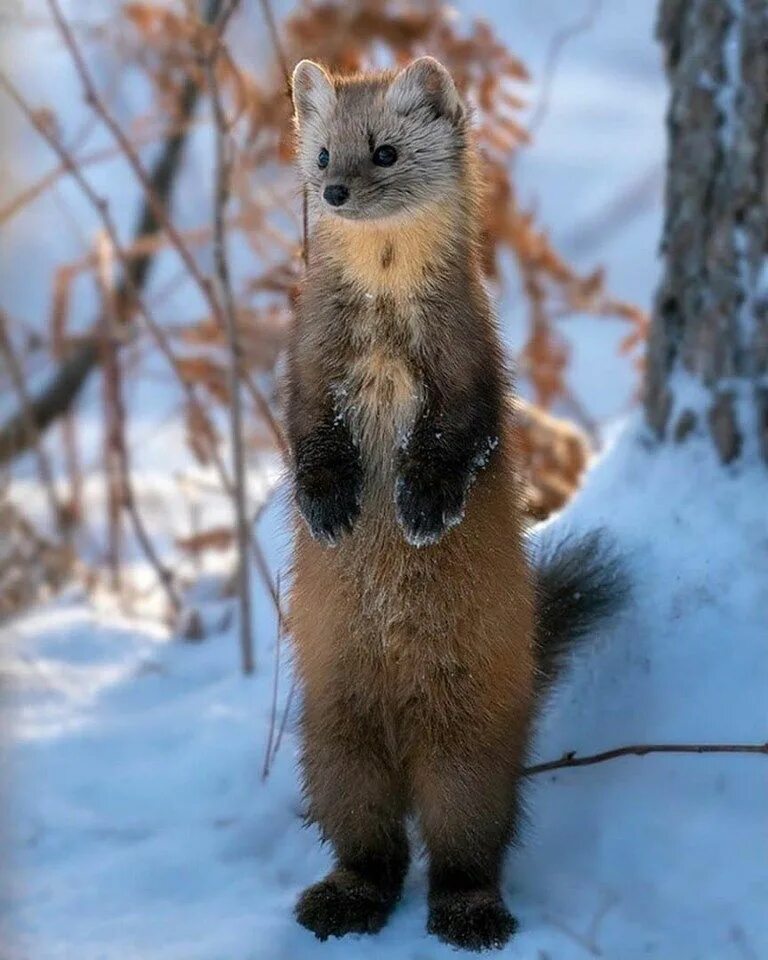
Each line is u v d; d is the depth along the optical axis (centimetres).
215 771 639
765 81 627
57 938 513
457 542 529
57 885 555
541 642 594
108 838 596
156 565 879
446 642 531
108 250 973
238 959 495
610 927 512
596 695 609
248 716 692
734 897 515
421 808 542
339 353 538
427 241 535
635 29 2470
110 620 879
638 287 1695
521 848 560
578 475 846
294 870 575
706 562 620
